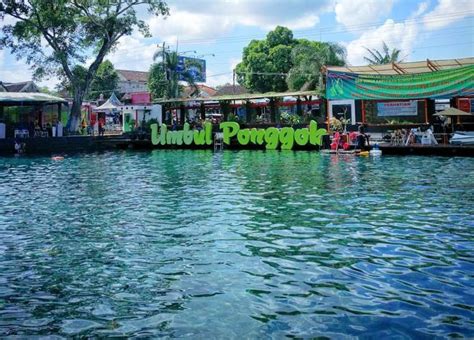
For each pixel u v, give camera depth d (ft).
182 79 176.65
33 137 121.80
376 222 35.01
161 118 144.77
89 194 51.06
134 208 42.55
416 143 91.04
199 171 70.44
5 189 55.62
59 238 32.48
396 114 103.60
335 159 82.89
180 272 25.13
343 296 21.42
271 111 124.06
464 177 56.54
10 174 71.72
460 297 20.90
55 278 24.61
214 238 31.68
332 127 104.58
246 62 221.46
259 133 110.42
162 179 62.39
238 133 113.09
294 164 76.23
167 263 26.66
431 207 39.68
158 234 33.06
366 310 19.88
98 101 197.06
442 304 20.22
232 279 23.93
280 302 20.94
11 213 41.19
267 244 29.99
